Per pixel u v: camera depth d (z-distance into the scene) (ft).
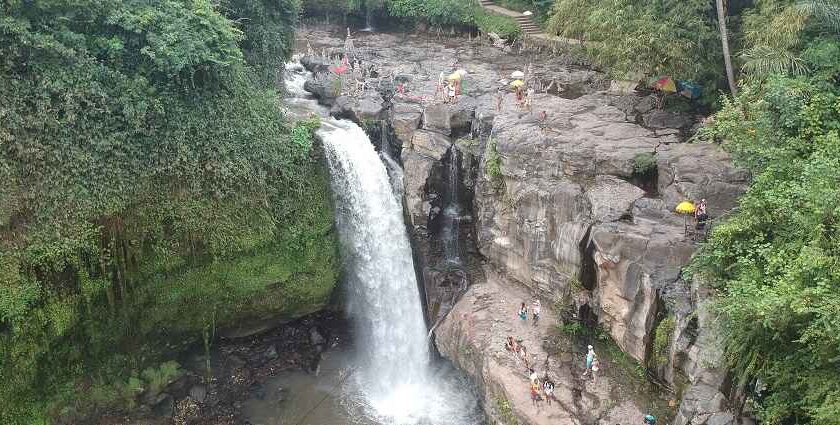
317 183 103.30
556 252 92.38
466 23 165.37
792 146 69.41
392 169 112.37
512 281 102.12
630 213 86.84
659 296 78.59
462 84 125.39
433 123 109.29
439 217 108.27
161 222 88.74
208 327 97.35
